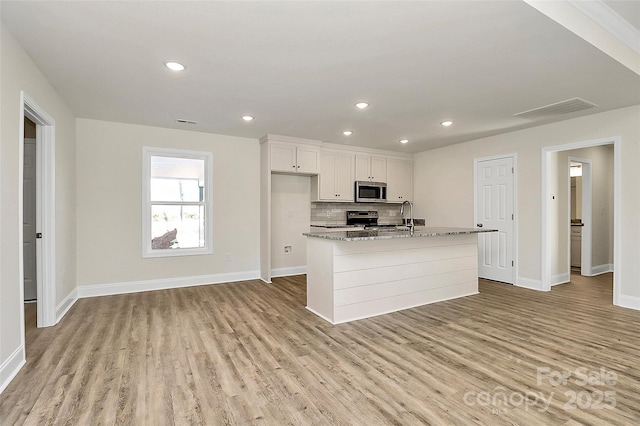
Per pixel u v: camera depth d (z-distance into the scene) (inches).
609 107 144.1
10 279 85.7
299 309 145.6
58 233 132.1
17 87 90.4
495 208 200.2
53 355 98.5
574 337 112.4
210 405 73.8
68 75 111.6
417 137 204.2
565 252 201.5
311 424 67.4
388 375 87.2
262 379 85.1
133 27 82.6
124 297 164.1
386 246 141.3
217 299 161.2
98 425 66.9
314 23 80.2
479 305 151.7
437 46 91.1
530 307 148.1
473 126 177.3
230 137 200.4
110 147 169.2
